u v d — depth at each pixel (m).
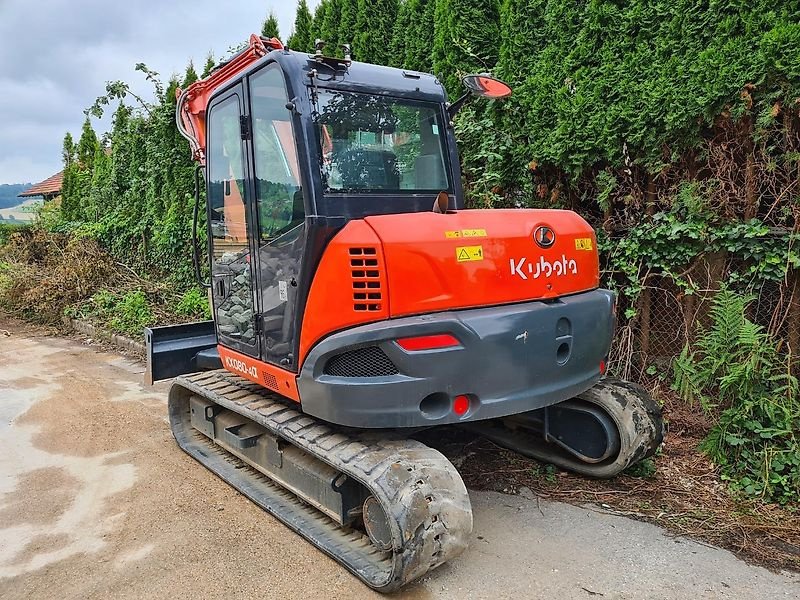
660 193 4.82
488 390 3.05
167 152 10.15
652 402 3.96
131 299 9.70
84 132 17.64
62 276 11.04
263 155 3.47
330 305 3.04
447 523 2.83
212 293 4.43
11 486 4.29
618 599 2.85
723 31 4.21
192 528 3.64
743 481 3.82
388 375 2.94
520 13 5.58
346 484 3.24
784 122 4.09
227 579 3.12
